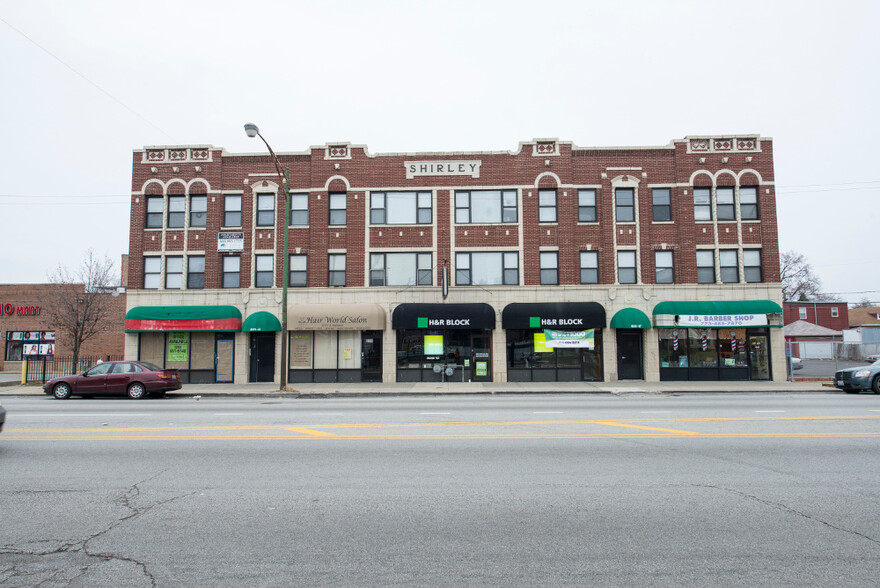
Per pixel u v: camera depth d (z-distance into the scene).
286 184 23.08
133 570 4.50
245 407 16.03
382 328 25.41
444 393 21.58
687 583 4.24
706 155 26.39
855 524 5.51
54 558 4.75
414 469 7.70
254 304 26.22
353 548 4.95
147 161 27.12
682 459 8.25
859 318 76.12
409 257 26.48
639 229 26.11
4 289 37.06
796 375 29.52
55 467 7.89
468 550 4.89
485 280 26.25
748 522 5.57
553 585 4.21
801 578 4.32
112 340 36.78
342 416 13.35
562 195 26.31
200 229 26.84
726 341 25.86
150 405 16.97
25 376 27.02
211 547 4.97
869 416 12.88
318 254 26.39
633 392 21.38
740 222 26.09
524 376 25.69
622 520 5.64
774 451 8.79
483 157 26.72
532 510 5.95
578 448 9.05
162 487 6.86
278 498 6.39
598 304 25.33
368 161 26.84
